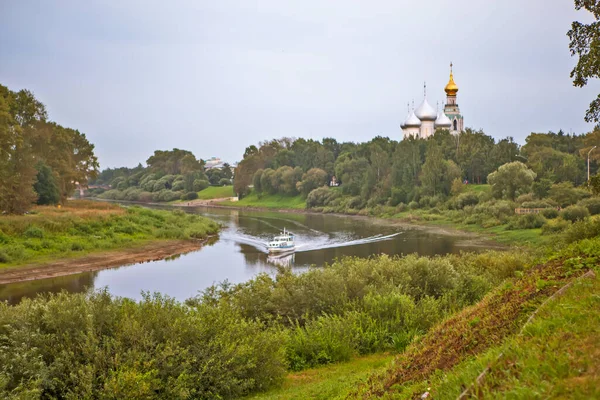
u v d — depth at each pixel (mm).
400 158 109875
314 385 11398
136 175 189000
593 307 7293
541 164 91938
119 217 61969
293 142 172375
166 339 11367
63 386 10125
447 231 71938
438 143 122000
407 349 11000
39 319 11344
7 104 54656
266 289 18516
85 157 92375
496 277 22047
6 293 34219
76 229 53188
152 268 44719
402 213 94062
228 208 136500
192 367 11211
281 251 54500
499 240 59812
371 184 110250
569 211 60219
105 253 48844
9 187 57688
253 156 158000
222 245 61500
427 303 16781
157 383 10289
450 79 147000
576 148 113500
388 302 16547
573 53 16859
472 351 8172
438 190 97375
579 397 4934
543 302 8422
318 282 18562
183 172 176750
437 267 20469
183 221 73750
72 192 90688
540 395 5105
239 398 11359
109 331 11484
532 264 13008
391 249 56031
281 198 137625
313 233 74375
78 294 12562
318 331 15117
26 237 47156
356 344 14836
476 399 5578
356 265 21531
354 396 9172
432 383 7129
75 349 10758
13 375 9922
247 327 12922
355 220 94688
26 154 59812
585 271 10031
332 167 138000
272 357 12336
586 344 6047
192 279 39781
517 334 7355
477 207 78312
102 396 9797
